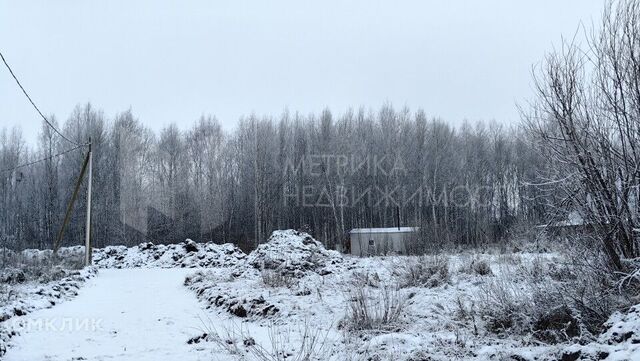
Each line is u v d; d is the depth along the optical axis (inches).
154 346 307.6
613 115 285.0
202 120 2231.8
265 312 417.1
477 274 523.2
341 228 1989.4
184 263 1130.7
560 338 269.4
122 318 417.4
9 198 2074.3
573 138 291.7
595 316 264.7
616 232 284.5
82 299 550.9
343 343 295.7
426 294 450.9
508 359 235.0
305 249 885.2
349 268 736.3
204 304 502.0
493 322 312.8
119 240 1915.6
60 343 319.6
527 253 564.7
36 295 506.3
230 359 269.1
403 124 2178.9
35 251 1248.2
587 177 288.7
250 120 2167.8
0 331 323.3
